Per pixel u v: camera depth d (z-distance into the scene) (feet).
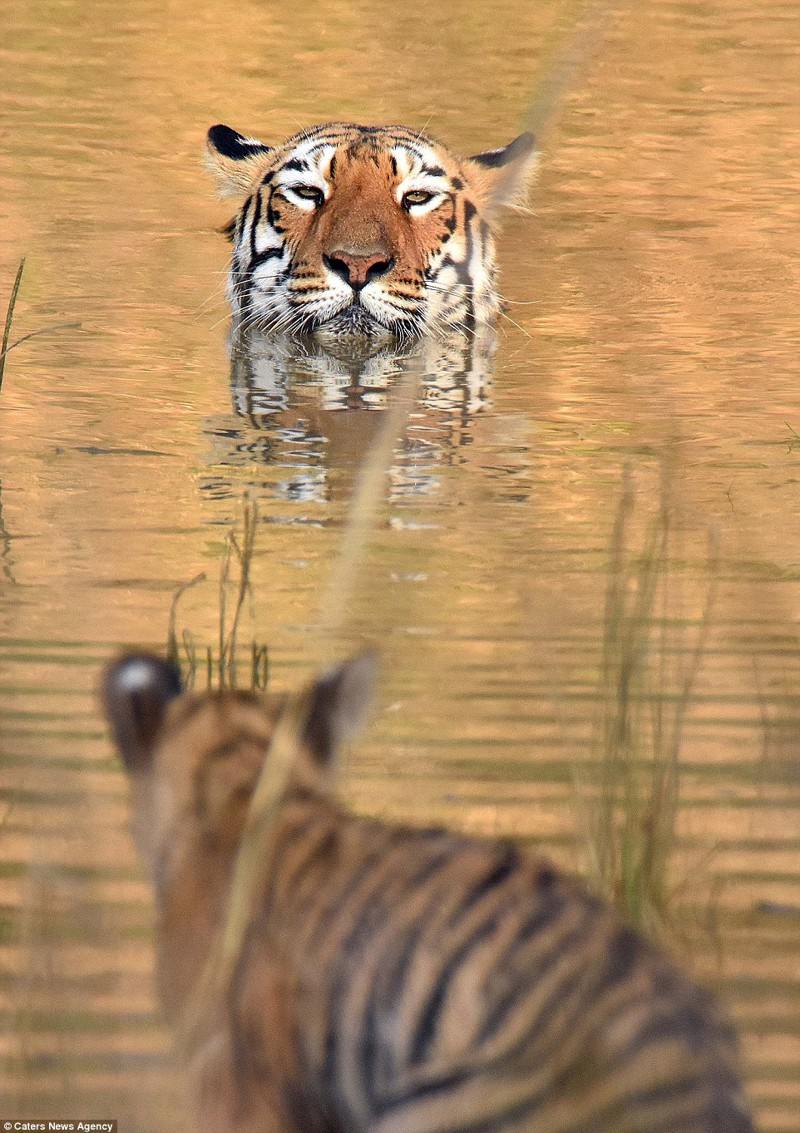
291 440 45.47
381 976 16.30
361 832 17.62
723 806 25.35
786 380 52.06
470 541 37.40
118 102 95.14
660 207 76.95
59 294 60.90
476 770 26.17
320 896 17.06
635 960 15.74
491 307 61.05
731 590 34.17
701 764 26.66
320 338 57.77
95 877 22.81
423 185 60.08
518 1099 15.33
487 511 39.58
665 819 23.93
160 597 33.83
